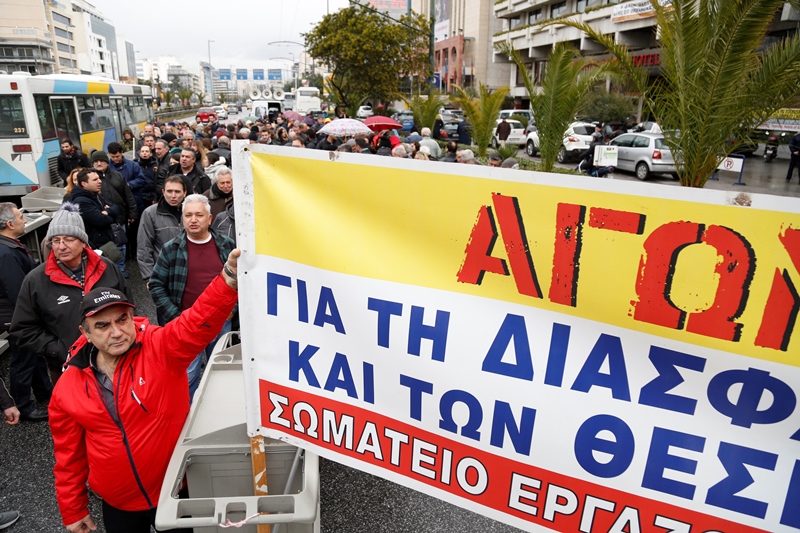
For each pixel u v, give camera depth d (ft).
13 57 316.60
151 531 9.55
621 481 5.14
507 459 5.58
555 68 31.40
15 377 14.08
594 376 5.08
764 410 4.57
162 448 7.79
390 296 5.78
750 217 4.31
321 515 11.29
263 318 6.51
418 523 11.15
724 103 21.01
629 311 4.84
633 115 85.40
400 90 114.62
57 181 37.93
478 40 181.68
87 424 7.50
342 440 6.38
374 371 6.02
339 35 101.04
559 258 5.00
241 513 7.25
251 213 6.29
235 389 9.30
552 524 5.52
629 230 4.70
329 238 5.97
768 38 70.54
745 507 4.75
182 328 7.45
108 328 7.23
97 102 48.52
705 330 4.62
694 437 4.82
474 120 50.34
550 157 33.81
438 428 5.83
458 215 5.34
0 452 13.25
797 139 52.31
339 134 45.60
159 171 27.12
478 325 5.45
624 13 95.50
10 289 13.47
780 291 4.34
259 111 142.00
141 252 16.39
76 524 8.11
